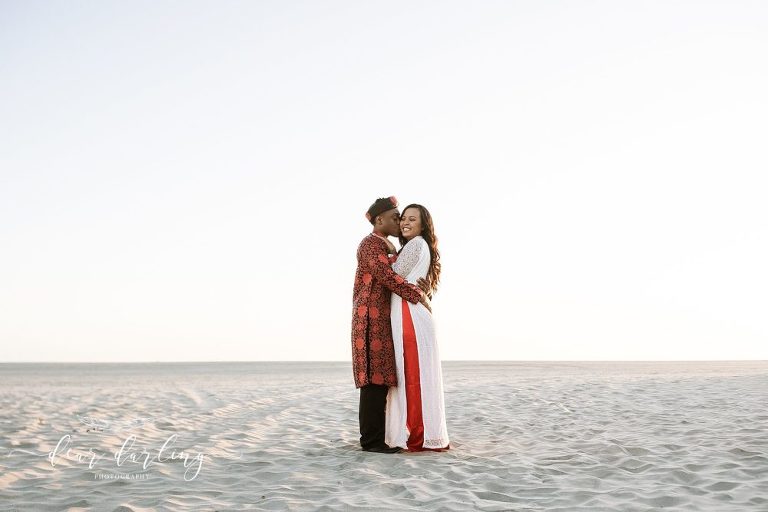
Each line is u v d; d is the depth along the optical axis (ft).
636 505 12.82
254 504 13.33
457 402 33.58
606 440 20.49
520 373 78.38
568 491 14.06
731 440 19.43
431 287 20.68
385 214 20.57
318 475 16.12
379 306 19.88
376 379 19.44
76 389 58.23
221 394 44.86
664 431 21.95
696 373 66.54
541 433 23.04
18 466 17.88
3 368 194.59
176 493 14.47
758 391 33.50
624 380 48.03
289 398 39.78
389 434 19.69
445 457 18.33
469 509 12.67
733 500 13.05
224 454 19.58
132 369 164.86
